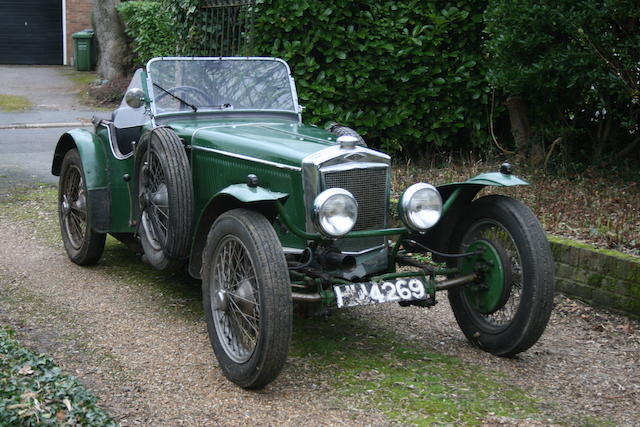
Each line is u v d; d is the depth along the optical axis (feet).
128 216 19.62
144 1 62.69
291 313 13.23
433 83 28.81
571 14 23.47
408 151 30.04
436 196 15.02
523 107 28.25
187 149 17.79
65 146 21.95
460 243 16.51
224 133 17.20
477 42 28.81
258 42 28.09
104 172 20.10
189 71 19.19
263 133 17.28
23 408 11.47
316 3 27.30
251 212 14.02
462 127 29.68
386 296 14.74
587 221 21.52
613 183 25.68
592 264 18.69
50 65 83.41
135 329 16.65
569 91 26.81
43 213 27.14
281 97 19.92
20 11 83.97
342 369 14.79
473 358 15.58
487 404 13.42
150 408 12.90
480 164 28.27
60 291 19.10
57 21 84.33
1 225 25.50
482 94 28.89
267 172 15.78
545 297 14.65
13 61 83.97
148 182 17.94
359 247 15.62
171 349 15.58
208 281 14.74
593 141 27.68
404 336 16.79
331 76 28.48
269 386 13.96
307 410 13.02
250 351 13.88
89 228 20.27
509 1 24.67
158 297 18.85
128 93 18.02
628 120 26.43
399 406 13.24
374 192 15.46
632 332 17.33
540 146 28.12
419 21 28.48
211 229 14.57
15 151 38.60
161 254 17.67
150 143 17.30
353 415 12.86
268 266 13.20
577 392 14.15
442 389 13.96
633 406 13.65
